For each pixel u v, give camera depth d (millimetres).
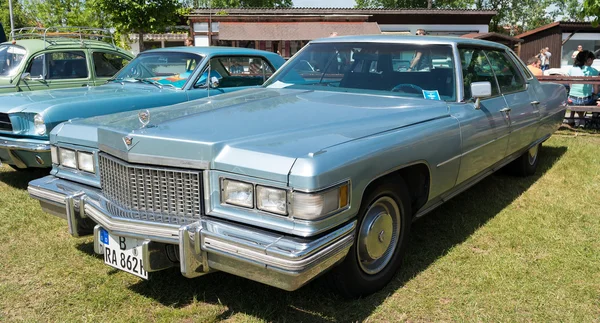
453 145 3455
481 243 3807
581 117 9273
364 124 2982
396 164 2854
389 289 3096
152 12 13164
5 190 5199
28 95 5465
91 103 5125
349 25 20828
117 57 7984
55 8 21938
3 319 2770
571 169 6098
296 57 4492
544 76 8953
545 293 3059
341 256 2486
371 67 4016
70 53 7355
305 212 2285
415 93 3768
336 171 2389
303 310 2848
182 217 2594
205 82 6008
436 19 25297
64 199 3098
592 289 3102
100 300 2941
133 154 2676
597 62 21172
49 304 2928
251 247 2285
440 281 3199
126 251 2730
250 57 6535
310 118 3037
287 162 2332
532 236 3934
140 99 5441
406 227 3184
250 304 2910
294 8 22797
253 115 3094
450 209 4617
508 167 5750
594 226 4160
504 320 2768
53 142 3426
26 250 3676
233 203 2471
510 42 23250
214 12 20609
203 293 3023
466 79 3916
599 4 8555
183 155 2549
